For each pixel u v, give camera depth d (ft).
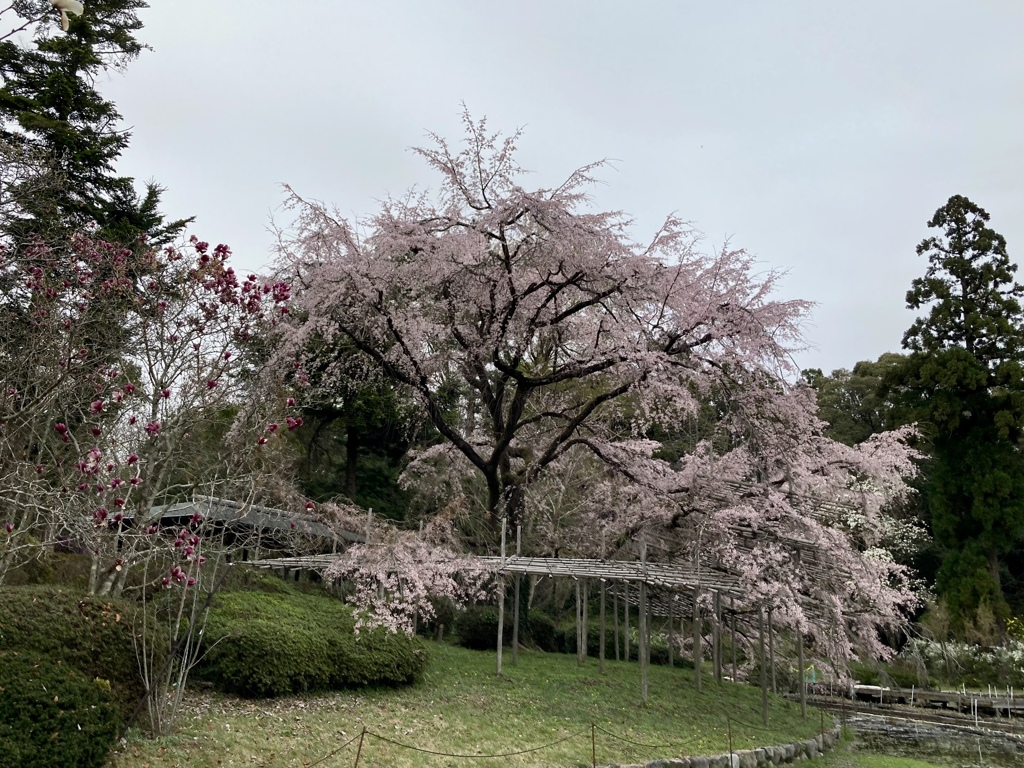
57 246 31.40
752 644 59.77
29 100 48.57
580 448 57.98
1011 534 81.71
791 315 41.75
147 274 31.32
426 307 43.73
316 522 45.32
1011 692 64.39
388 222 42.34
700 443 46.11
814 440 45.50
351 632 31.48
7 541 23.02
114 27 53.72
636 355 40.01
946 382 84.17
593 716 30.94
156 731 20.72
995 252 89.56
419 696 30.27
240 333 26.73
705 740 30.25
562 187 41.57
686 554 45.03
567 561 39.29
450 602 47.80
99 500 24.13
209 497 28.25
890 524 78.38
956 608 80.53
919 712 61.11
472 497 59.16
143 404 28.30
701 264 42.75
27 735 15.79
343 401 64.69
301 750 21.40
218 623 27.32
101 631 21.02
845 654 47.88
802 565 41.78
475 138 42.65
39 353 25.93
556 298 46.57
